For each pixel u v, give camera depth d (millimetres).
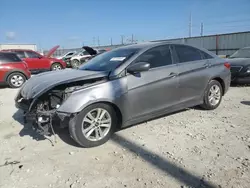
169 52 4453
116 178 2789
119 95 3686
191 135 3924
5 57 9672
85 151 3490
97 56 4969
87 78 3602
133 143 3689
